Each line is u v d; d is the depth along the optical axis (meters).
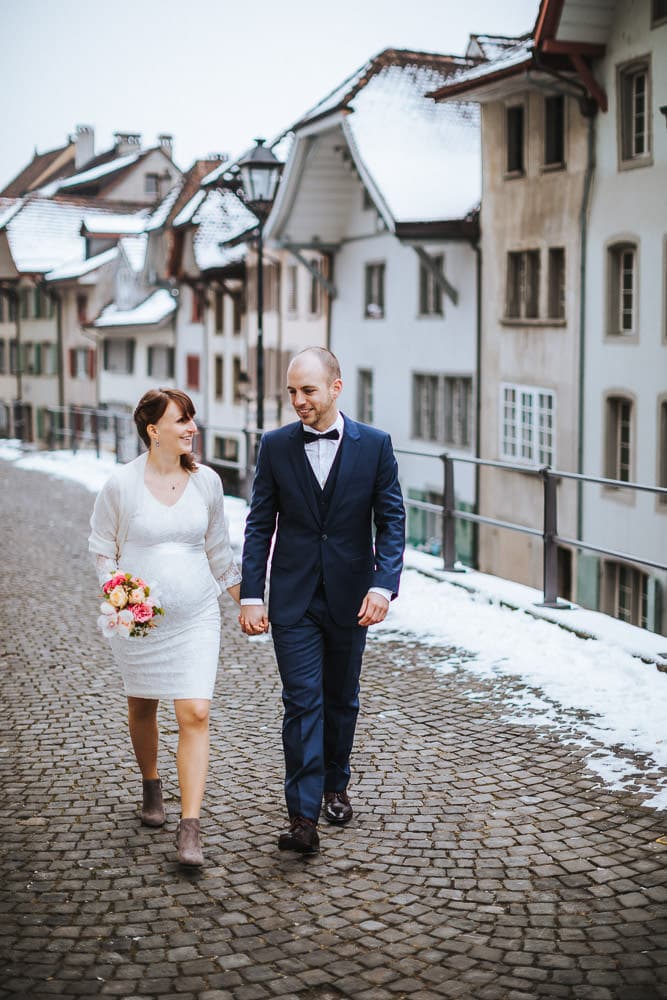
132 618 4.68
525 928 4.15
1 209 66.81
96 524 4.91
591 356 23.91
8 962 3.96
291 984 3.80
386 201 28.23
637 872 4.57
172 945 4.07
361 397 35.16
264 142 19.66
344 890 4.50
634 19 21.97
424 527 31.88
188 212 47.62
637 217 22.23
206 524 4.96
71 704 7.42
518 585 9.88
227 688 7.67
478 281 28.11
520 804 5.35
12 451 38.62
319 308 37.78
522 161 26.23
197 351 49.66
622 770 5.70
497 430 27.64
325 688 5.16
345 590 5.00
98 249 60.16
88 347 60.09
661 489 7.42
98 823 5.26
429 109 30.52
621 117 22.56
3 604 11.20
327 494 4.96
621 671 7.32
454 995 3.71
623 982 3.76
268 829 5.16
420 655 8.27
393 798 5.49
